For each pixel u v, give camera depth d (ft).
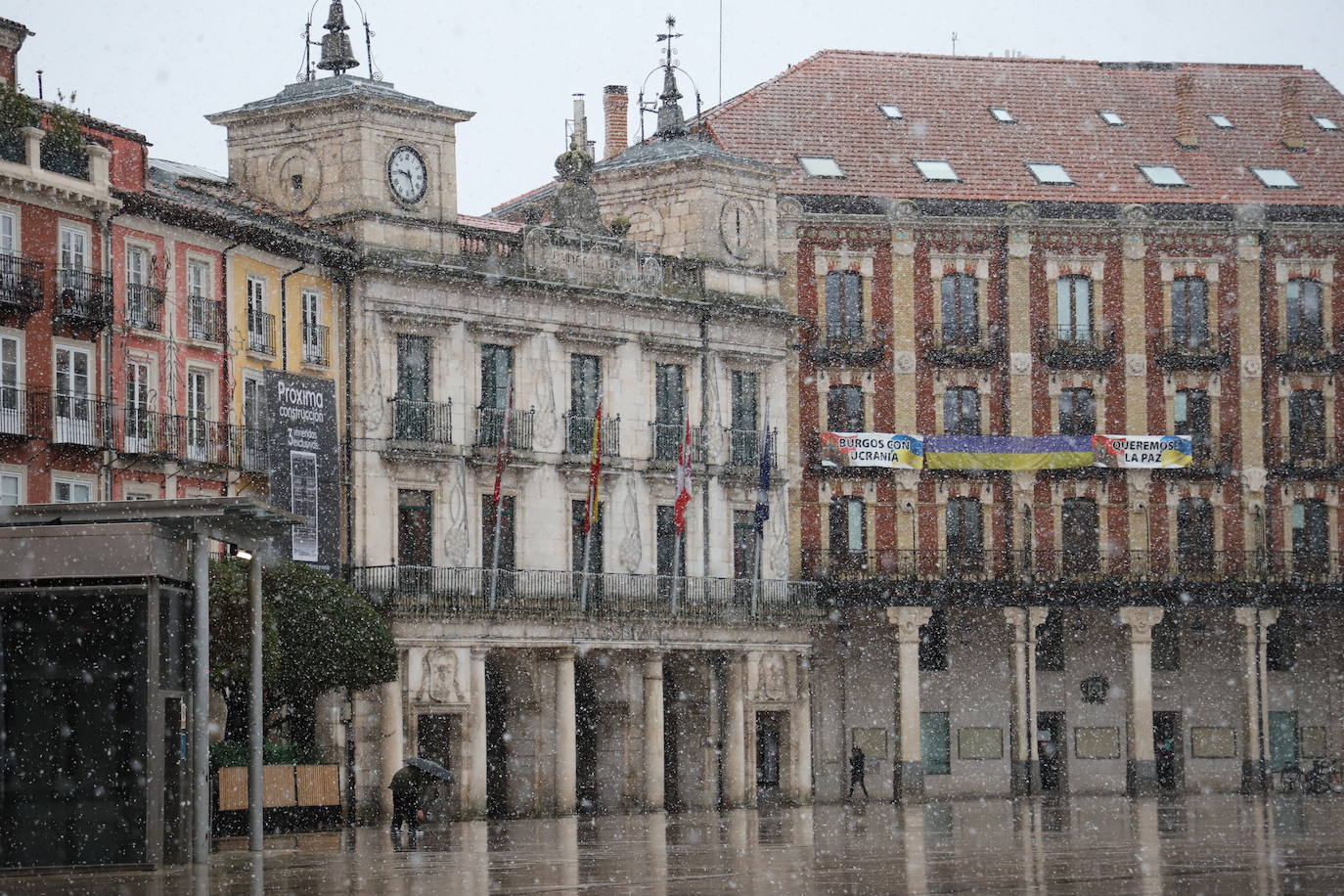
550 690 230.89
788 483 258.98
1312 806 230.48
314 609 191.93
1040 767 268.21
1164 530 270.67
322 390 212.02
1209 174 280.92
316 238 216.54
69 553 132.77
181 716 137.28
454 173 231.09
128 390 196.65
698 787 246.68
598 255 240.94
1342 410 277.44
